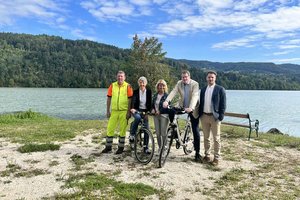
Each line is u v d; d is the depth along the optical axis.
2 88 114.88
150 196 4.89
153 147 6.52
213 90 6.66
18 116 17.33
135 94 7.31
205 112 6.73
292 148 9.07
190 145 8.10
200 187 5.36
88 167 6.33
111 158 7.07
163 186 5.33
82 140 9.23
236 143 9.53
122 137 7.42
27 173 5.91
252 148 8.80
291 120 33.94
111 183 5.36
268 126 28.94
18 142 8.87
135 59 34.44
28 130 11.34
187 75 6.90
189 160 7.07
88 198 4.70
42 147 7.84
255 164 6.98
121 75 7.35
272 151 8.46
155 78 32.28
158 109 7.01
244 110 46.28
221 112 6.55
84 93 84.50
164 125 6.99
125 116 7.37
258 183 5.63
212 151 8.26
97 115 32.62
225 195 5.02
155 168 6.35
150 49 34.75
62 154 7.39
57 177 5.70
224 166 6.73
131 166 6.46
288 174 6.27
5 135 9.98
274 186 5.50
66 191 5.01
